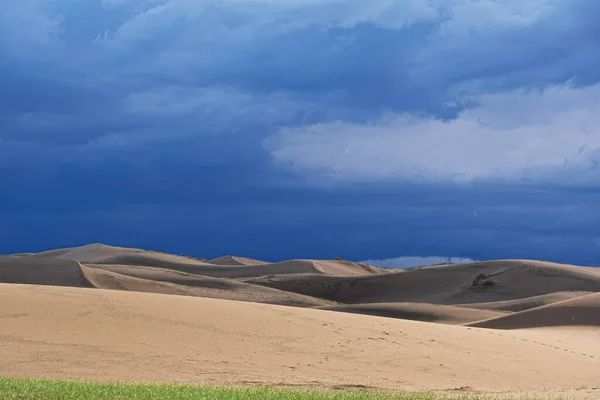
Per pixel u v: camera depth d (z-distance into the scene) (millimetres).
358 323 38219
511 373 31625
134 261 160750
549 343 41344
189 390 19094
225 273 154750
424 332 38438
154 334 31969
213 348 30734
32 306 34094
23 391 17750
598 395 22812
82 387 18828
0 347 28656
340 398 18734
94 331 31562
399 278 123750
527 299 94438
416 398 19750
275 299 97750
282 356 30406
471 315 72812
